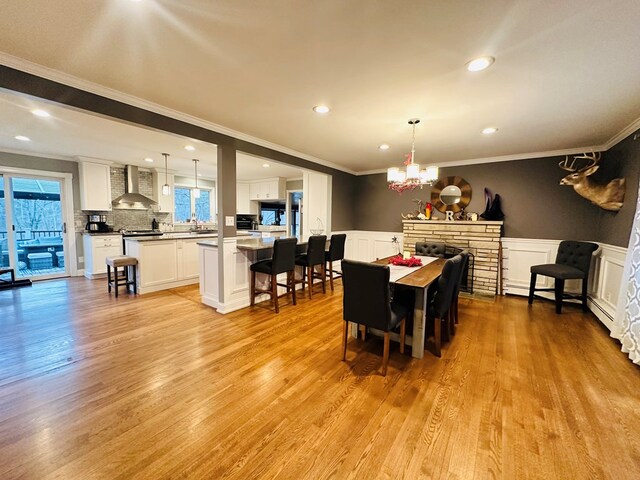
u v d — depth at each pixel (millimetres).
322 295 4582
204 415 1802
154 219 6930
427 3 1404
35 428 1662
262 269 3764
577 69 2006
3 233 5141
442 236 5098
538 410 1867
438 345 2592
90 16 1523
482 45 1753
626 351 2584
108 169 5883
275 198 8078
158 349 2668
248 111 2877
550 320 3512
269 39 1724
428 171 3191
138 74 2160
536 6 1413
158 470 1408
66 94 2197
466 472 1412
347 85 2305
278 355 2590
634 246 2602
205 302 4008
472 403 1939
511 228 4738
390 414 1829
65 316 3498
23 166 5121
